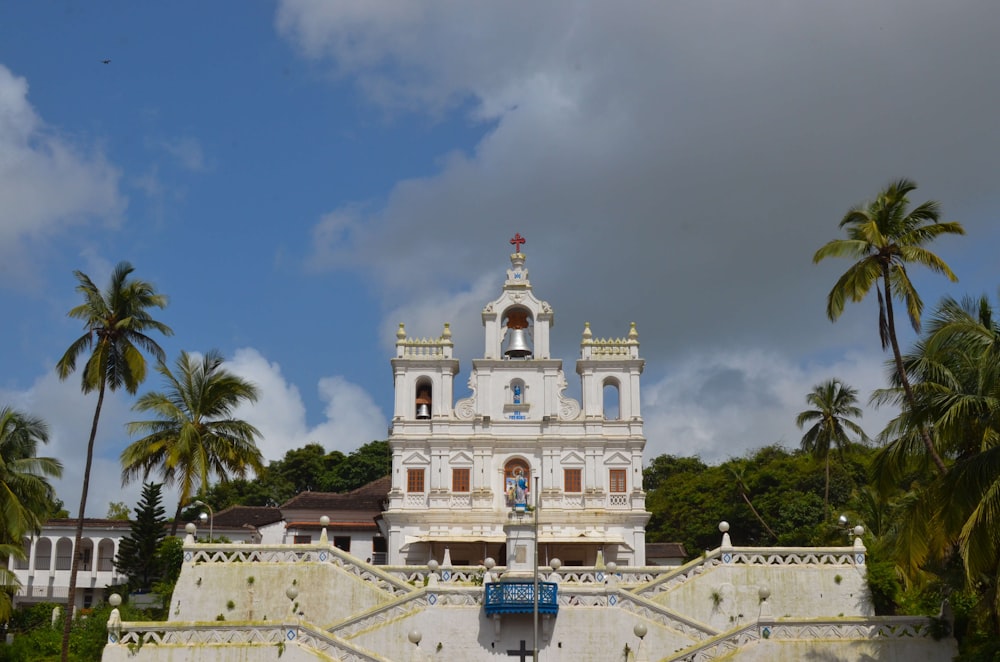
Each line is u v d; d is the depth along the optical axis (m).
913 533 34.94
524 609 38.88
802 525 77.56
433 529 60.19
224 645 36.16
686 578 43.31
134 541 64.75
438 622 39.47
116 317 47.34
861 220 40.09
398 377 62.75
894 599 42.59
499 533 59.97
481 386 62.62
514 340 64.12
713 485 91.25
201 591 42.94
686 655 36.69
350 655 36.22
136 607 53.44
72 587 44.12
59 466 50.84
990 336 34.28
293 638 36.31
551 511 60.44
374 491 75.88
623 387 62.72
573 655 39.12
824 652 36.47
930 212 39.12
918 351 37.72
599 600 39.69
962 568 37.41
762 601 37.84
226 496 99.00
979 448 34.81
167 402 55.16
